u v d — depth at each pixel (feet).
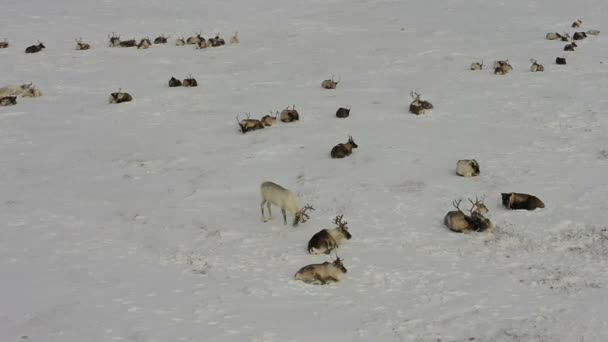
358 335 48.52
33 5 275.59
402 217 75.92
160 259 66.33
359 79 155.43
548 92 133.69
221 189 88.99
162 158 103.40
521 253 63.72
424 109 124.57
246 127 115.03
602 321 48.16
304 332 49.21
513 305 52.39
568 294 53.62
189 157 103.35
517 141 103.30
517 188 82.84
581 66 157.69
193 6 281.54
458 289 56.29
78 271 62.69
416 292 56.29
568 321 48.70
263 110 129.90
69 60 187.62
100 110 134.82
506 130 109.70
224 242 70.69
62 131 120.57
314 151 103.50
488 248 65.57
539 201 75.72
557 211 74.13
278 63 179.11
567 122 111.65
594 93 130.21
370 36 215.10
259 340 47.88
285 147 105.81
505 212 75.36
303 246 68.80
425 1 274.36
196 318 51.90
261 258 65.92
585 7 247.70
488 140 104.58
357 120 120.06
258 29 235.81
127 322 50.88
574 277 57.06
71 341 47.57
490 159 95.20
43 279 60.59
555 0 265.54
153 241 71.51
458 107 126.31
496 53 179.22
